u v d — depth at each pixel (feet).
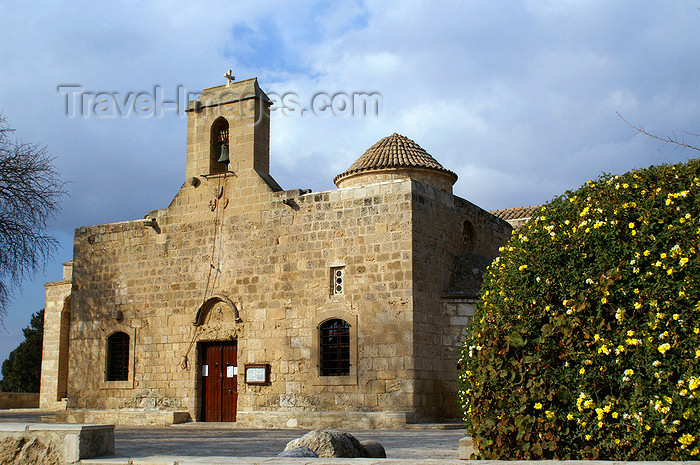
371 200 78.07
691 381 27.40
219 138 92.94
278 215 83.87
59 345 138.51
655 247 30.25
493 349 32.99
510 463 25.07
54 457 35.58
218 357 87.20
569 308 31.37
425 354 75.20
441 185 93.45
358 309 76.89
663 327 29.01
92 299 97.19
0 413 123.34
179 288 89.92
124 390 91.97
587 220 32.71
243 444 56.29
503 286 34.35
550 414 30.68
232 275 86.22
